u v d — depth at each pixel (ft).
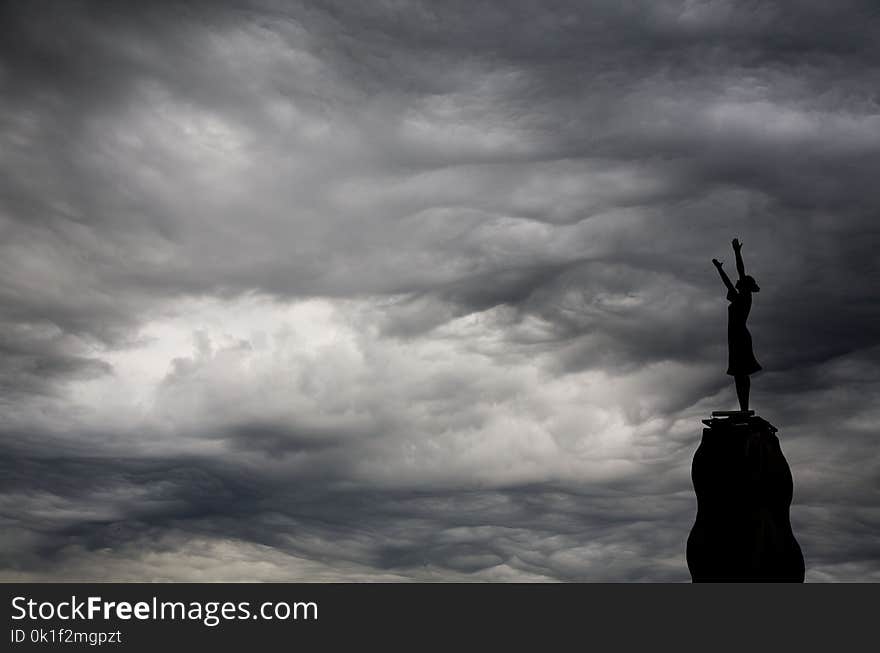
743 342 185.98
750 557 173.58
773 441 181.78
